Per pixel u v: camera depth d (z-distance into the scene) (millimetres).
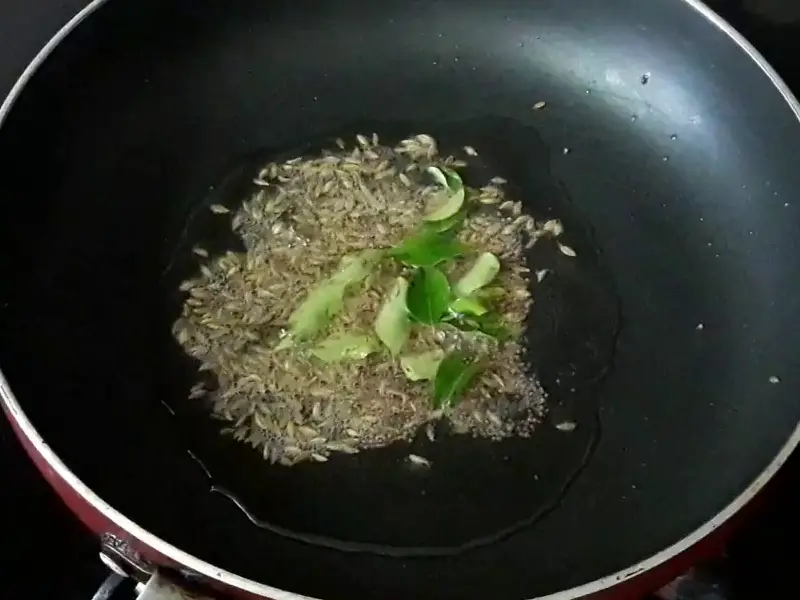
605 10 373
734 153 356
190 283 342
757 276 340
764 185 347
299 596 250
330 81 384
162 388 320
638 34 372
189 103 370
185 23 364
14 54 372
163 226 351
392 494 305
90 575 299
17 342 307
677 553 256
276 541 294
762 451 302
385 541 296
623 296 343
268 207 360
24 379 302
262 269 347
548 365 330
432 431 316
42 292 323
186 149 365
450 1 384
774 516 309
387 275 342
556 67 386
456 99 385
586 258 351
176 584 260
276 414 318
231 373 324
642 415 320
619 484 307
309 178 367
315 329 331
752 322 332
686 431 315
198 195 360
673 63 370
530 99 385
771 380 317
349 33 386
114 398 314
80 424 304
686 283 345
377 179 368
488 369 328
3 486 310
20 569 298
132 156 357
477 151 375
